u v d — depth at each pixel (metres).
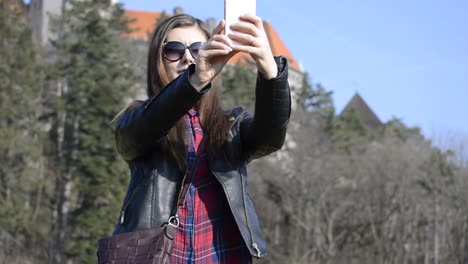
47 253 40.84
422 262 46.16
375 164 47.06
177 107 2.71
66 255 39.44
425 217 46.19
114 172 39.31
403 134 67.12
